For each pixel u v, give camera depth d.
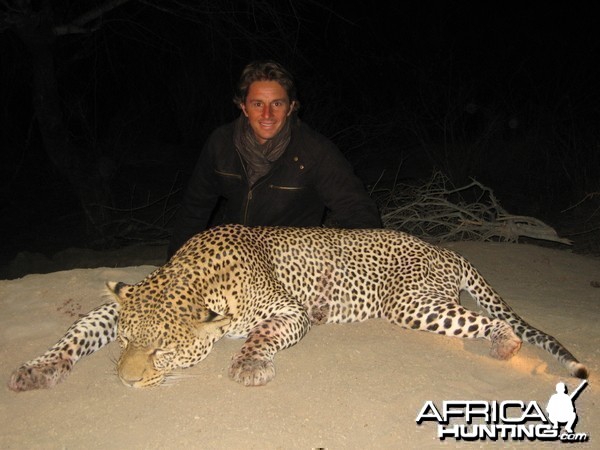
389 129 4.93
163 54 4.84
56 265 2.95
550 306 1.79
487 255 2.26
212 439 1.10
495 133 4.76
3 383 1.33
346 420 1.16
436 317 1.51
